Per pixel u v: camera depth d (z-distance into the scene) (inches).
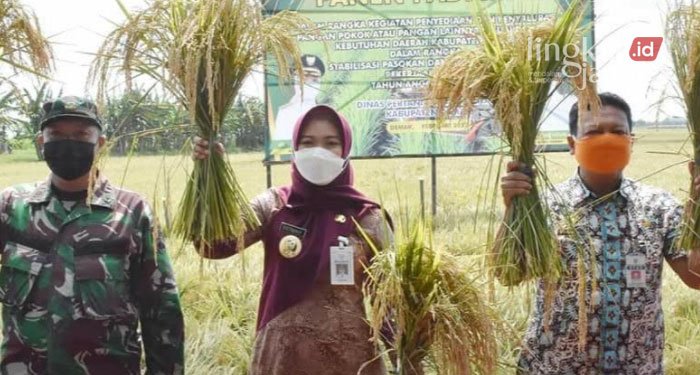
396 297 110.1
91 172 117.7
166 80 114.0
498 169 123.0
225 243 128.2
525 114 120.4
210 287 267.6
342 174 132.3
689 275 129.9
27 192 122.9
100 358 118.9
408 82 425.7
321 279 127.3
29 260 118.3
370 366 126.9
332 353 126.0
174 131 121.9
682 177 306.3
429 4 418.6
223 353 220.8
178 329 125.7
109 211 122.1
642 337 131.0
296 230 129.3
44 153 120.0
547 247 122.7
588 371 131.0
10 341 119.2
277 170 596.7
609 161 127.6
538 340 132.6
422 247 112.0
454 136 424.8
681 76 124.2
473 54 121.7
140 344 126.1
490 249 125.3
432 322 112.6
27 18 120.2
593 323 129.9
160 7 115.0
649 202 133.3
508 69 114.9
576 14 124.3
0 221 121.0
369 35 426.6
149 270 124.0
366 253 128.5
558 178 287.1
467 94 114.7
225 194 122.7
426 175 518.0
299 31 125.0
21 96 124.3
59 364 117.3
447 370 109.9
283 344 126.6
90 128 119.3
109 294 119.0
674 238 129.7
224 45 115.4
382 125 430.6
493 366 111.8
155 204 122.9
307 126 130.6
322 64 429.7
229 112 126.4
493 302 119.7
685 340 230.7
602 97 130.3
